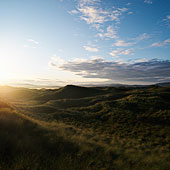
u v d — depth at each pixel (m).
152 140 16.16
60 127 14.82
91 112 35.78
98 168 6.16
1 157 5.19
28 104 52.38
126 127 22.53
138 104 36.62
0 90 113.62
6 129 7.62
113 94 66.00
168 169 7.39
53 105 47.56
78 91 87.31
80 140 10.27
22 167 4.82
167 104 34.88
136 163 7.64
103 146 10.32
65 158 6.19
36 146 6.84
